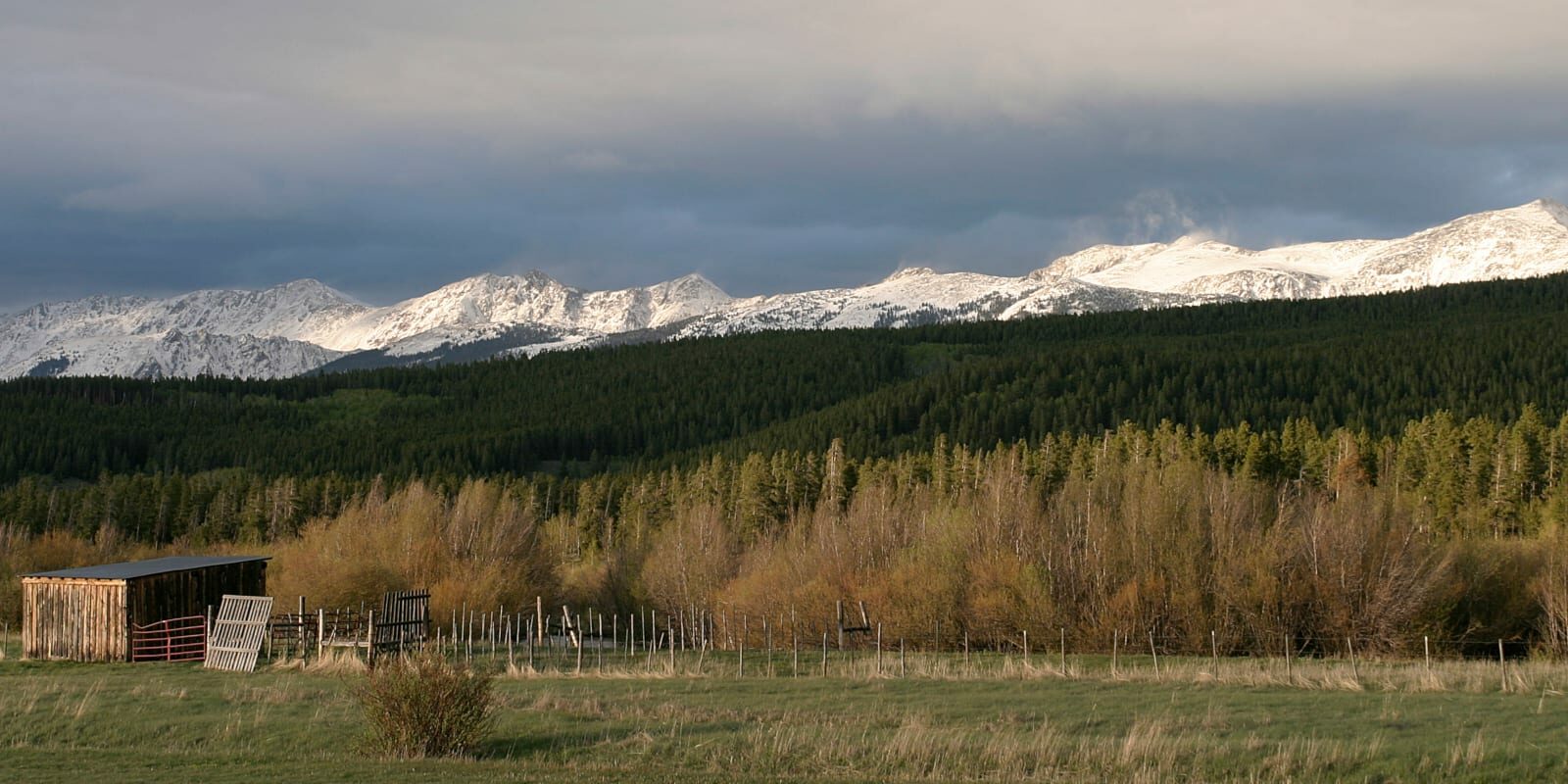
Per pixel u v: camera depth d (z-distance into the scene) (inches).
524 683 1664.6
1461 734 1173.1
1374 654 2395.4
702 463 5974.4
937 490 4360.2
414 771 1090.7
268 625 1959.9
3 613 2810.0
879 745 1173.7
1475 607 2568.9
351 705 1429.6
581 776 1074.1
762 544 3659.0
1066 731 1245.7
